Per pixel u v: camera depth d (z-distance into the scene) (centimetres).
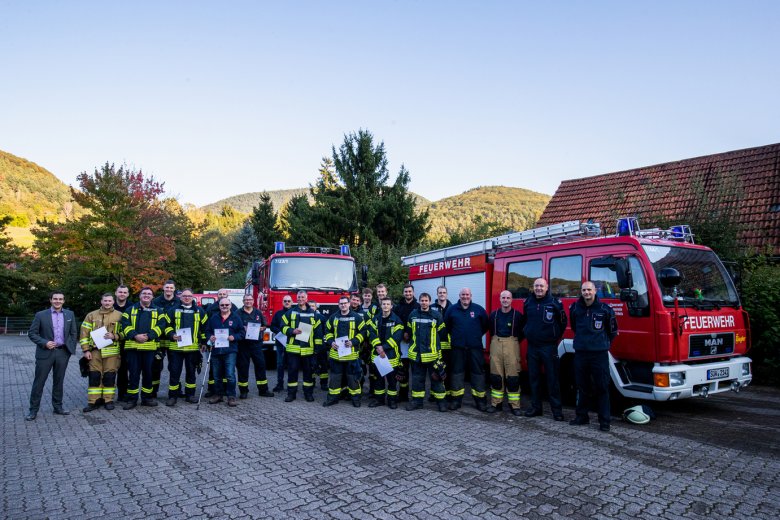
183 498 433
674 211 1455
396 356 791
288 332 869
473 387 768
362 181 2495
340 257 1282
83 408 800
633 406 738
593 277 744
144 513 404
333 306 1201
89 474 496
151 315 810
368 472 494
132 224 2477
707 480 466
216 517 395
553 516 392
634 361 679
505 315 744
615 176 1938
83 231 2389
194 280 3709
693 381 647
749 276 1011
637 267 679
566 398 824
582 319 655
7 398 912
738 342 728
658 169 1822
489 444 584
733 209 1213
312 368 879
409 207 2486
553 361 698
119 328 799
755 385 945
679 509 404
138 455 557
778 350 930
